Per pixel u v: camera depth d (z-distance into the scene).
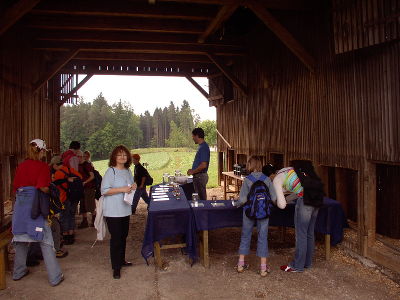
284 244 5.70
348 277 4.26
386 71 4.23
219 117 12.96
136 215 8.29
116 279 4.26
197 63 12.04
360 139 4.77
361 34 4.28
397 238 4.95
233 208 4.68
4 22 5.16
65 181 5.68
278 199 4.25
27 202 3.86
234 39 9.15
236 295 3.79
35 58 8.52
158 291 3.91
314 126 6.06
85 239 6.16
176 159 39.97
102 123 96.00
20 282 4.17
